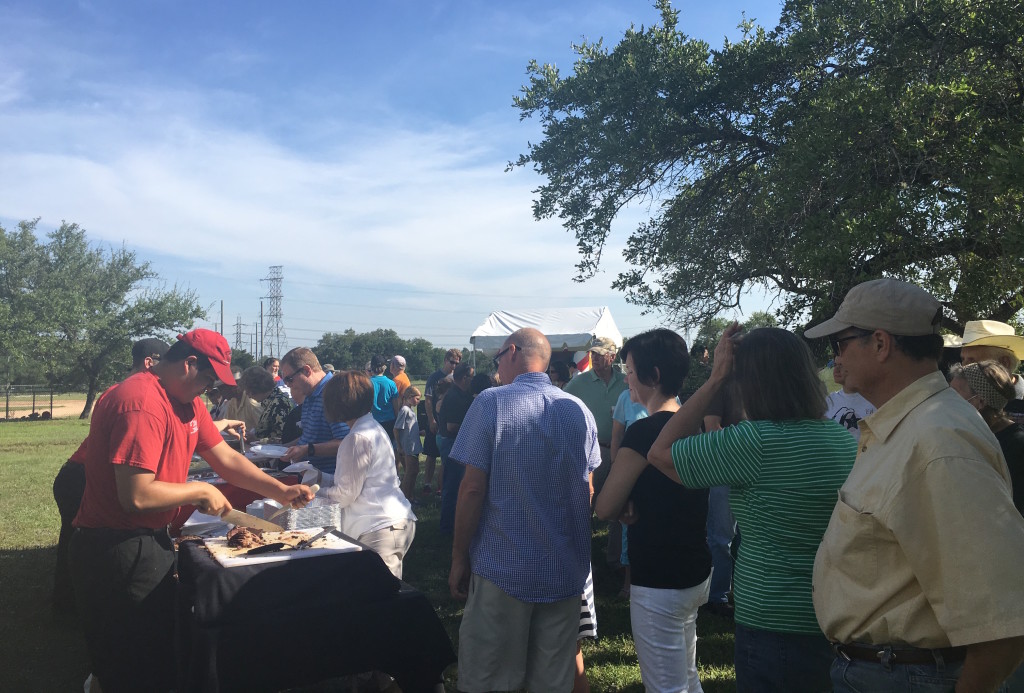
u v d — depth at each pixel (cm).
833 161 704
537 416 286
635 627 273
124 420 281
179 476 307
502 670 279
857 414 428
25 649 455
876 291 170
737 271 866
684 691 268
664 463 224
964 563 138
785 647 204
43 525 809
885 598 154
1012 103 690
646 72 892
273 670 262
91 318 3662
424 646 289
